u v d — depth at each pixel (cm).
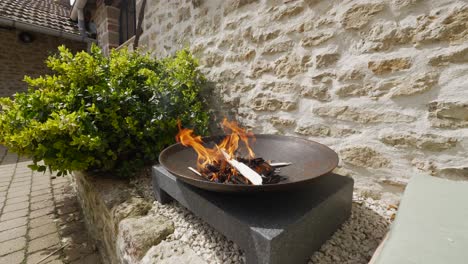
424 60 127
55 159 178
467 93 116
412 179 114
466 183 107
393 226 83
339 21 157
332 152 129
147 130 208
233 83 238
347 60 156
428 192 99
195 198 118
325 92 169
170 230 125
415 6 127
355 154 157
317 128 176
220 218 103
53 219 243
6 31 587
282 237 85
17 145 173
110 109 197
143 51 391
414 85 131
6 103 188
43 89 206
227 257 105
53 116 171
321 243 111
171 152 148
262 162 137
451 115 121
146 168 220
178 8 301
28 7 675
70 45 687
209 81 265
